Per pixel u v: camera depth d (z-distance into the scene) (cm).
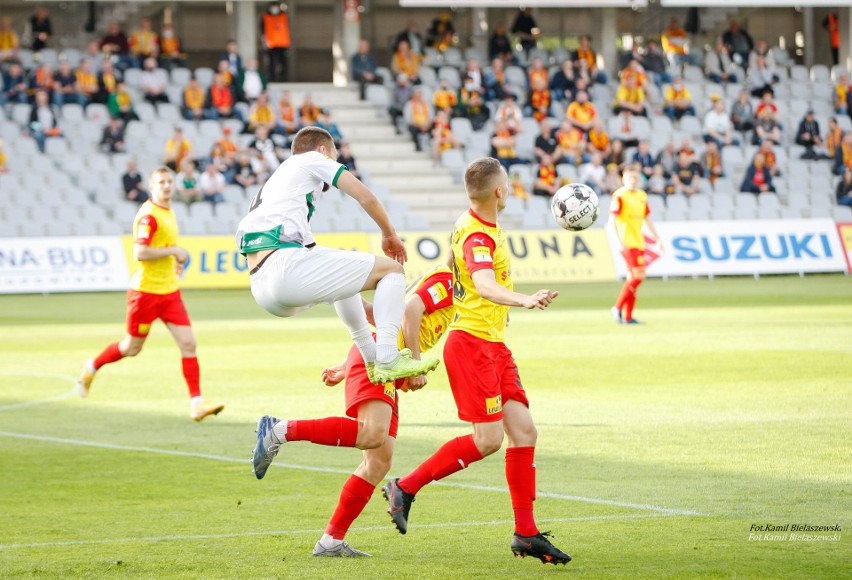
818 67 10181
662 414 2786
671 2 8769
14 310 5991
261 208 1691
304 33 10150
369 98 9219
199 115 8456
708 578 1471
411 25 9362
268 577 1502
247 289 7319
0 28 8756
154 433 2673
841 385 3194
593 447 2392
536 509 1883
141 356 4162
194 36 9931
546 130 8319
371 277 1664
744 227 7894
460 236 1648
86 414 2955
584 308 5822
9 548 1661
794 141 9562
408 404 3042
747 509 1848
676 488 2011
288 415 2875
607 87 9531
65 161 7881
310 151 1725
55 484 2127
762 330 4625
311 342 4541
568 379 3403
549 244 7544
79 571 1527
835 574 1480
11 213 7438
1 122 7981
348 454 2441
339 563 1582
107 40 8712
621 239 4953
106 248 7162
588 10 10375
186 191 7631
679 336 4466
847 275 7900
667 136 9075
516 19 9712
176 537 1730
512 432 1628
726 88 9762
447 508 1925
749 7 10706
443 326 1736
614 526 1761
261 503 1969
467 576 1505
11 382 3553
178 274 2891
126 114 8281
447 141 8675
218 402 2873
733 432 2531
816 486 2006
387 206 8056
